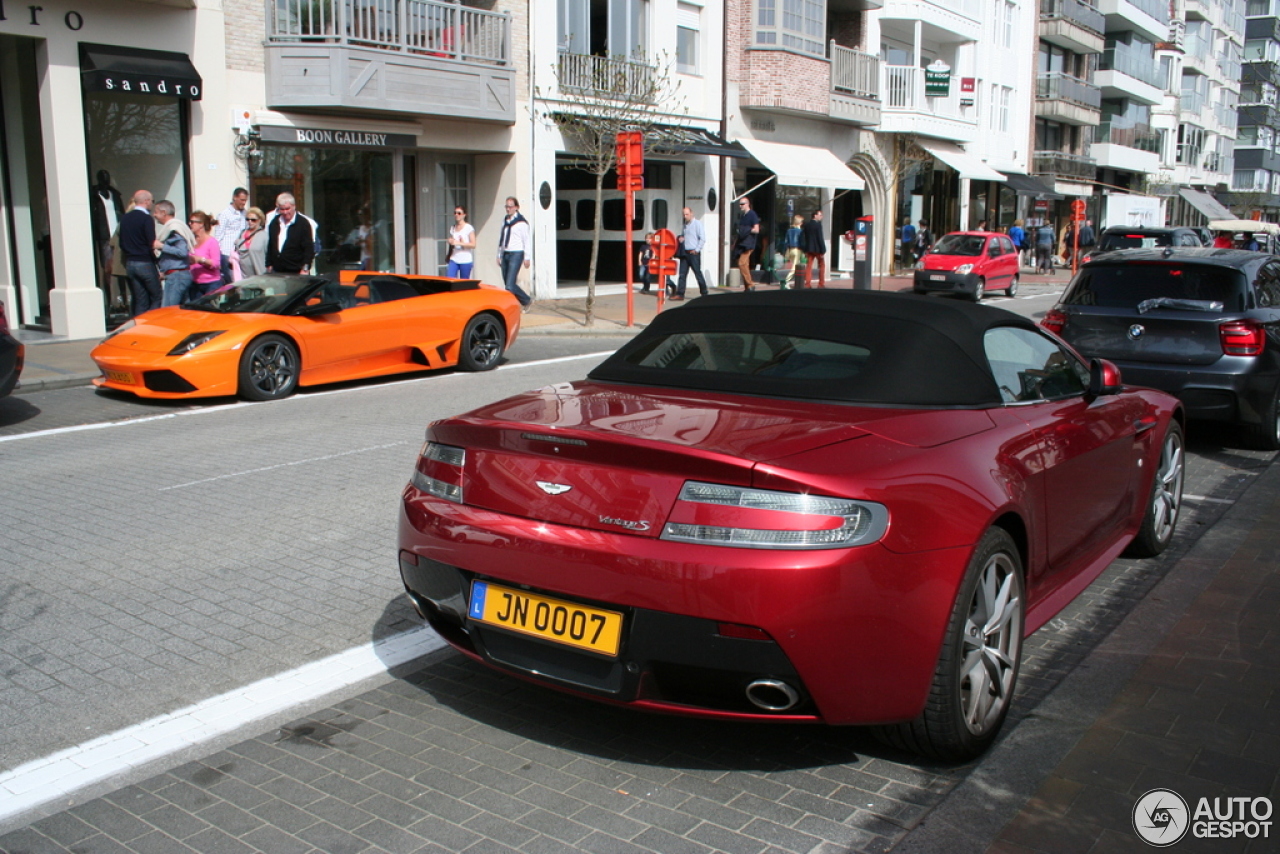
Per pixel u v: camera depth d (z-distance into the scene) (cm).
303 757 344
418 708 380
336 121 1684
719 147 2353
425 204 1928
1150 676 400
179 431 908
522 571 319
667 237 1770
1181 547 577
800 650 289
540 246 2064
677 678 303
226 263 1388
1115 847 286
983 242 2556
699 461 298
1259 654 421
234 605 485
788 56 2538
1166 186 5947
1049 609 409
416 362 1220
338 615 473
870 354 382
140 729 364
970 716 333
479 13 1822
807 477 294
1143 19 5278
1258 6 7744
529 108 1994
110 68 1387
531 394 404
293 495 685
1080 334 845
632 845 291
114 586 511
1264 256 870
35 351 1305
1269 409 805
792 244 2461
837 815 307
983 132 3872
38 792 322
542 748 350
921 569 304
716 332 420
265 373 1056
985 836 294
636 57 2192
